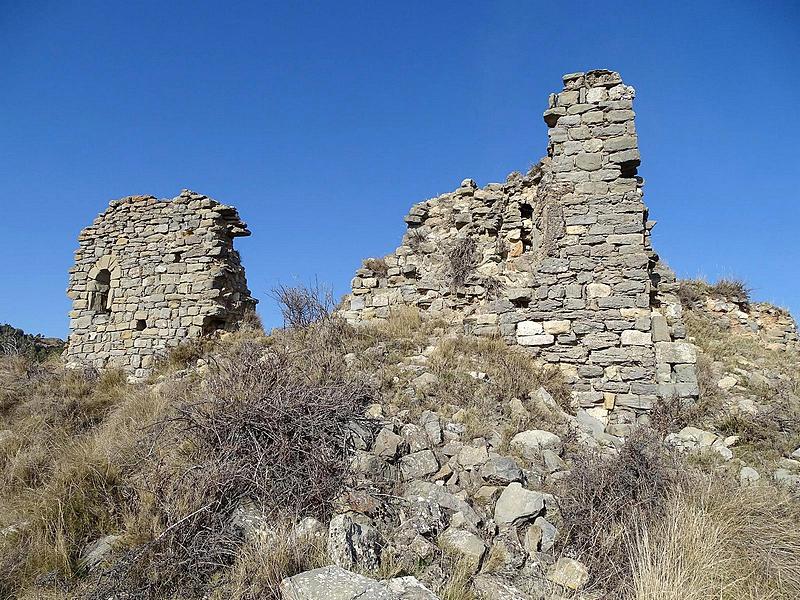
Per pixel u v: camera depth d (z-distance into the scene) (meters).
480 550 6.27
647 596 5.39
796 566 5.89
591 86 12.38
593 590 5.96
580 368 11.16
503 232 15.01
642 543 6.09
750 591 5.65
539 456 8.12
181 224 17.03
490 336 11.86
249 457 7.37
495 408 9.27
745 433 9.41
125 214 17.55
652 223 13.97
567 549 6.54
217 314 16.28
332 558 5.86
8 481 8.84
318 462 7.23
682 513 6.28
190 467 7.33
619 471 7.06
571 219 11.88
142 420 9.73
